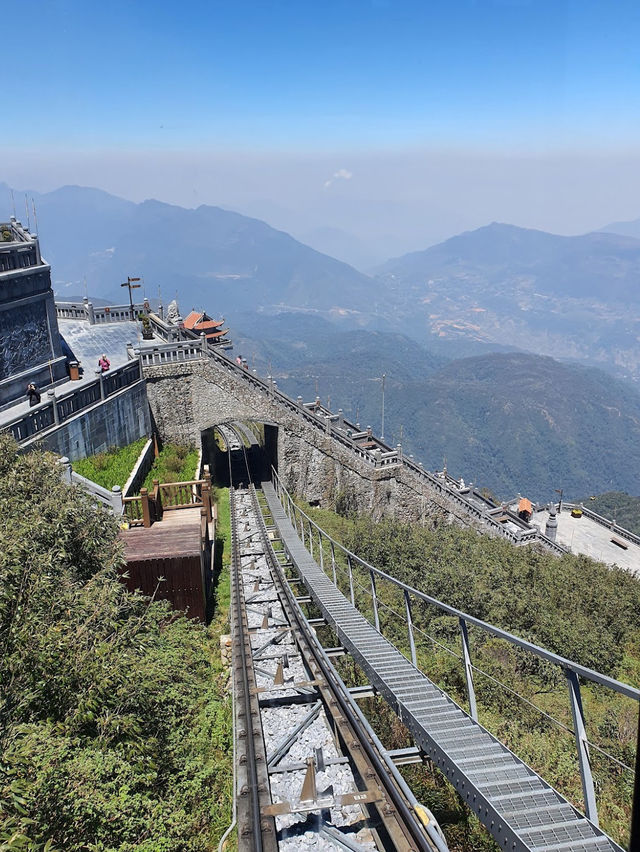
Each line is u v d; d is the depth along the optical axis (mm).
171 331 40062
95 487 20969
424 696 10727
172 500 27531
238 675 14688
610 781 10961
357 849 9336
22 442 21578
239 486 37875
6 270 25453
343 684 13273
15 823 6371
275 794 10820
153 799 9633
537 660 16688
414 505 41531
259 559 24266
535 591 22484
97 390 27875
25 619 8672
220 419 36406
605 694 15945
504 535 43750
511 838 6633
